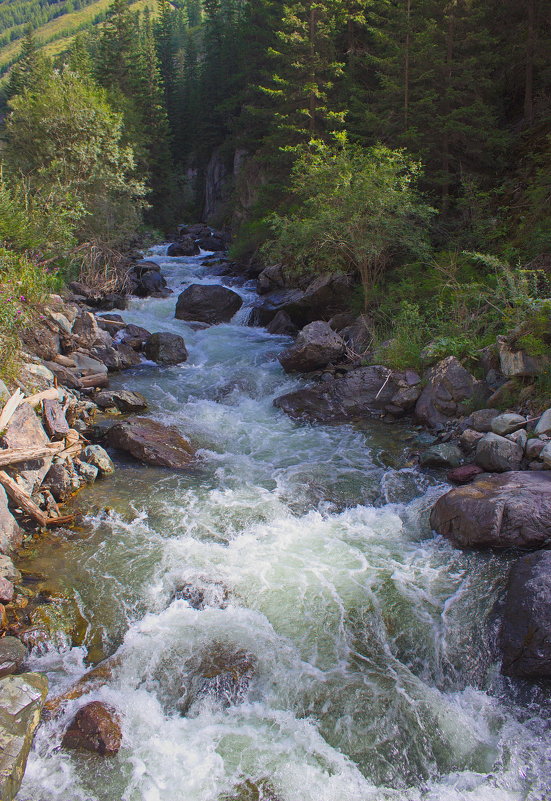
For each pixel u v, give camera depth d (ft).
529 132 51.16
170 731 13.43
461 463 24.99
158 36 181.47
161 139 123.85
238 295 54.80
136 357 42.11
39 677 14.11
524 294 28.76
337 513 22.44
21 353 30.78
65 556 19.35
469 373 29.17
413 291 38.24
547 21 52.47
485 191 48.85
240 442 29.17
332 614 16.81
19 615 16.51
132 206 70.49
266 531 21.11
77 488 23.70
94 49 226.99
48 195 54.49
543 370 25.63
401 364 32.27
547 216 37.83
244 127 106.42
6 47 601.21
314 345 36.99
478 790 12.17
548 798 11.85
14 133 64.80
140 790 12.03
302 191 47.73
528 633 14.66
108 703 13.88
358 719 13.73
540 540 18.22
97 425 29.22
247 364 40.81
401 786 12.33
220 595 17.46
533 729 13.34
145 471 25.82
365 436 29.17
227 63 137.80
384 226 39.68
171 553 19.61
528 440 22.98
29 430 22.68
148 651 15.42
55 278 46.83
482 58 49.29
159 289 62.13
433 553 19.38
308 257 46.29
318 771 12.55
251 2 100.42
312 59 63.16
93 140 63.62
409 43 49.98
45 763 12.53
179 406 33.53
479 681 14.74
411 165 42.01
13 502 20.93
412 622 16.43
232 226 104.47
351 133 59.57
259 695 14.38
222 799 11.87
